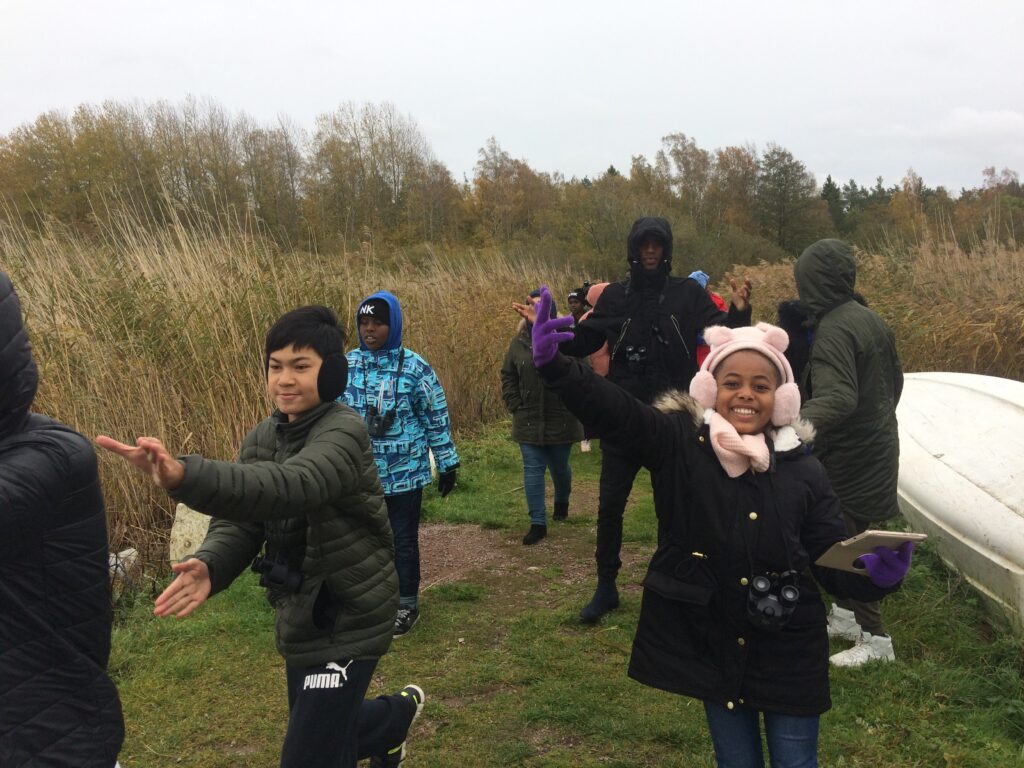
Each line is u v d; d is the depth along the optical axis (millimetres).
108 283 6469
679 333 4164
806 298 3691
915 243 11930
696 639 2203
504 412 10086
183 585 2078
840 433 3713
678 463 2213
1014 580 3928
